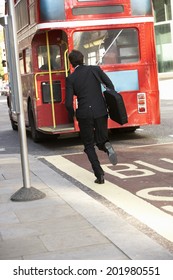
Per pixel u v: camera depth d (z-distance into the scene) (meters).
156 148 11.31
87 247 4.91
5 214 6.37
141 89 12.55
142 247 4.81
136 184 7.81
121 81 12.48
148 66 12.55
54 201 6.85
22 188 7.13
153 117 12.62
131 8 12.41
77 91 7.53
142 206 6.51
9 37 6.76
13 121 18.52
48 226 5.71
